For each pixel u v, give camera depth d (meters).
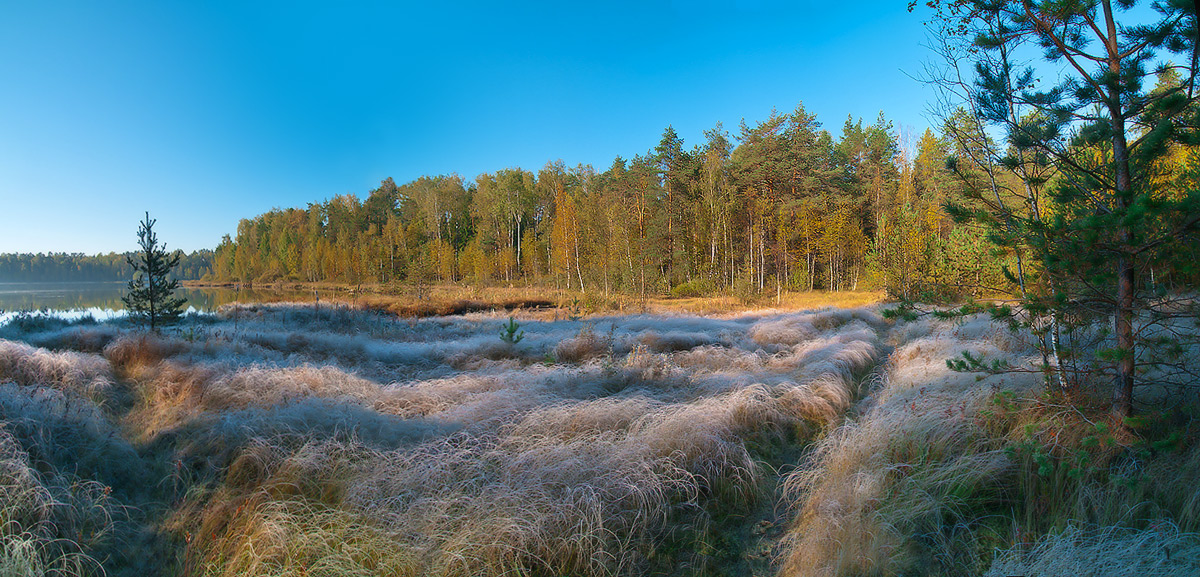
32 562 2.65
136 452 4.17
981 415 3.85
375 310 22.94
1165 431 3.23
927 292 3.93
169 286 10.84
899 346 9.79
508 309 24.58
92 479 3.66
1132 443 3.02
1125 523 2.63
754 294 27.05
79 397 5.21
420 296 31.03
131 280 10.44
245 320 15.39
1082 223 2.91
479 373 7.34
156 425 4.88
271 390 5.85
